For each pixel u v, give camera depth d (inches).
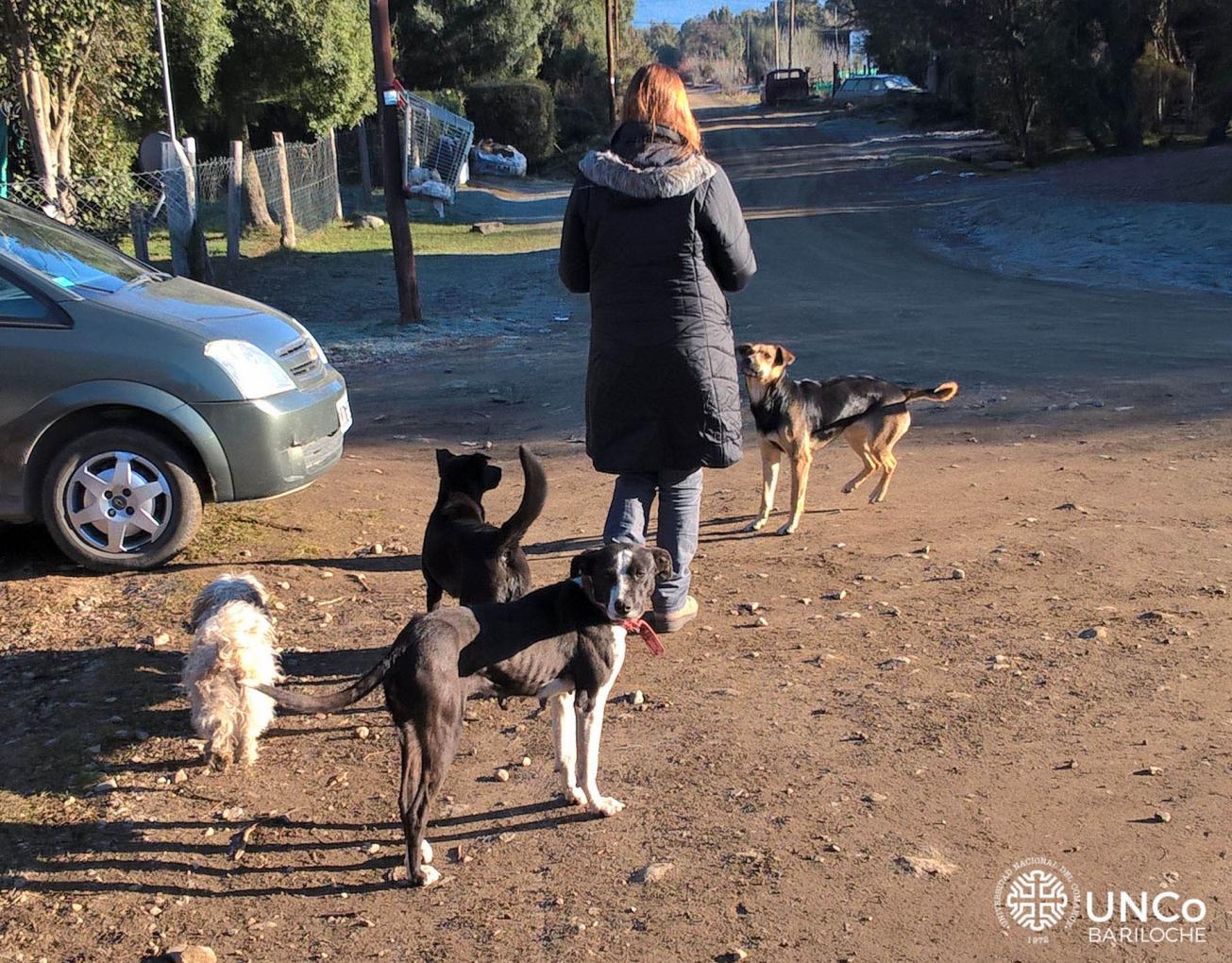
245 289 738.2
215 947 129.1
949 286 754.2
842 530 275.4
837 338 557.9
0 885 140.2
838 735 167.5
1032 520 268.2
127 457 232.4
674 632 211.6
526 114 1863.9
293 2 935.7
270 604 224.4
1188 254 809.5
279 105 1214.3
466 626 143.8
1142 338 525.0
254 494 238.7
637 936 126.5
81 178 668.7
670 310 191.5
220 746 165.5
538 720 181.3
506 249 1005.2
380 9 600.7
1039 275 800.9
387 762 170.1
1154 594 215.9
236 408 233.3
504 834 149.4
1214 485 289.3
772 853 139.4
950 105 2245.3
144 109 914.7
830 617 215.6
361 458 353.1
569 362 522.9
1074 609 209.9
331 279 800.9
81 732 175.8
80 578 234.8
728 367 198.4
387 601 229.6
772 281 799.1
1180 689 174.7
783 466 343.3
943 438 360.2
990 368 466.0
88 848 148.0
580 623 150.2
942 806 146.9
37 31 581.6
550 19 1974.7
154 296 252.4
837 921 126.3
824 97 3383.4
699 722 174.7
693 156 189.5
